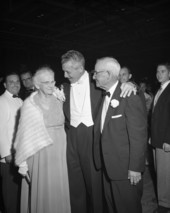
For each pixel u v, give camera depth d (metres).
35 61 14.33
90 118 2.44
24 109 2.18
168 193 2.76
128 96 2.04
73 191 2.56
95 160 2.32
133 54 16.61
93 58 16.61
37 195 2.19
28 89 3.52
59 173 2.27
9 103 2.52
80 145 2.46
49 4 8.41
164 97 2.72
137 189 2.17
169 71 2.87
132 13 9.66
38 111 2.17
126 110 2.03
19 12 9.58
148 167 4.29
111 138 2.08
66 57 2.34
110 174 2.09
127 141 2.08
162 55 16.28
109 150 2.09
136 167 1.98
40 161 2.18
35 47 14.04
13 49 14.01
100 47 15.51
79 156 2.49
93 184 2.46
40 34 12.76
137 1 8.94
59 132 2.30
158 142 2.72
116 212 2.26
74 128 2.48
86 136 2.44
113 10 9.24
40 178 2.18
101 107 2.28
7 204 2.57
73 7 8.67
